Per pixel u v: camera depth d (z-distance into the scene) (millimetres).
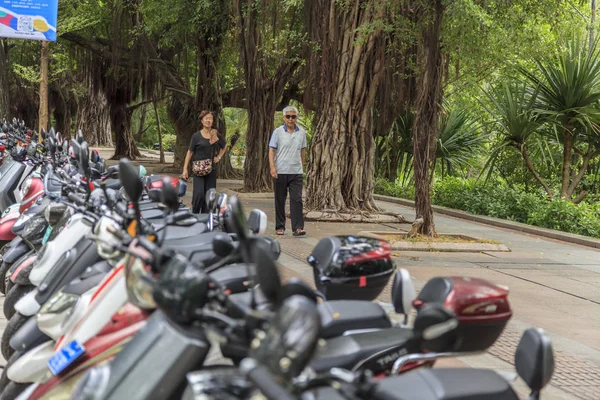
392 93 17688
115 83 33156
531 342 2992
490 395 2639
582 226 15344
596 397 5215
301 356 1952
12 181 8867
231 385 2361
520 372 3025
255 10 19531
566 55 17172
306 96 17594
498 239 13609
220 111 25156
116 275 3455
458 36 11469
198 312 2424
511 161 20812
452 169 22141
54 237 5078
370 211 15227
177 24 23047
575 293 8852
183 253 4492
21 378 3938
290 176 11945
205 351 2592
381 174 24453
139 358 2623
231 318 2605
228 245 3008
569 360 6090
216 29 23469
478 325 3250
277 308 2156
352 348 3324
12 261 6461
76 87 46875
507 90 17953
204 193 11078
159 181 7090
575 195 20578
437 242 11805
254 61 20438
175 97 27797
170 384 2574
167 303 2463
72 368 3424
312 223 14164
